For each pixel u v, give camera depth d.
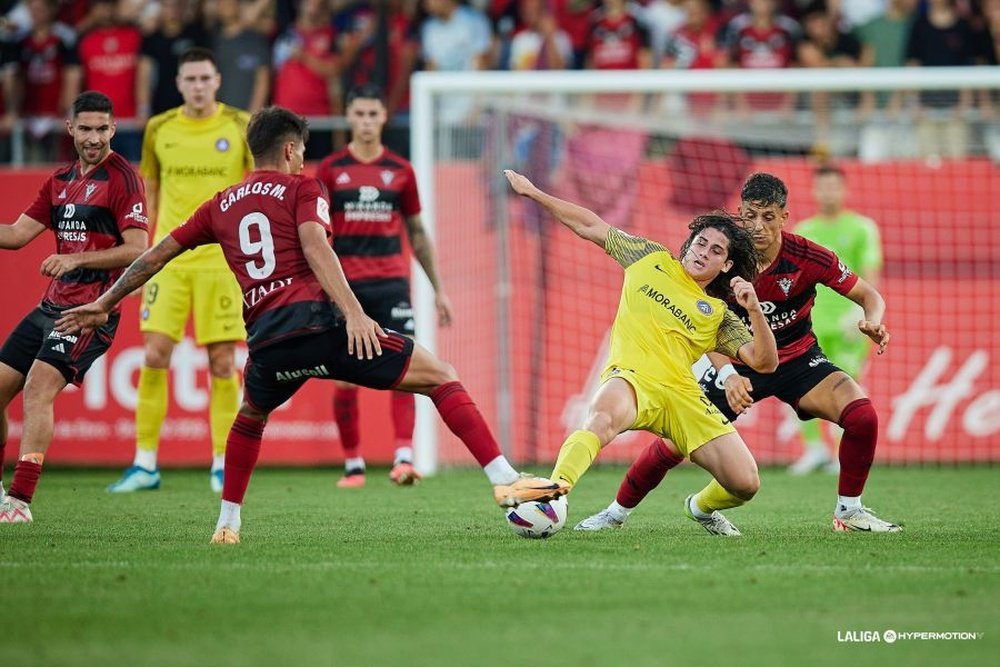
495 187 46.09
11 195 44.53
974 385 46.44
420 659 14.51
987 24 53.09
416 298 43.94
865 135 48.69
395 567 20.38
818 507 31.31
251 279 21.06
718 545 23.22
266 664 14.27
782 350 25.92
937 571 20.22
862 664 14.62
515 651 14.91
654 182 47.31
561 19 54.22
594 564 20.77
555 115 47.00
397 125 49.03
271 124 21.47
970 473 42.59
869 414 25.19
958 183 47.31
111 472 43.00
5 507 26.47
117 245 26.94
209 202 21.59
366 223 36.12
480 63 53.66
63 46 52.72
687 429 23.39
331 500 32.75
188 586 18.69
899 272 46.94
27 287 44.09
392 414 37.44
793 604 17.62
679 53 53.00
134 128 47.62
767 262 25.20
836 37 53.47
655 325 23.33
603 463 45.56
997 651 15.27
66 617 16.64
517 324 45.72
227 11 50.91
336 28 52.38
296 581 19.08
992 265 47.00
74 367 26.47
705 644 15.36
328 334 20.83
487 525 26.73
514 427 45.56
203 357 44.50
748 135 48.06
